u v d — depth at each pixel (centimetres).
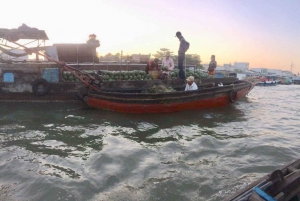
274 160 532
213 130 767
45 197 390
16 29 1230
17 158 541
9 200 382
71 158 546
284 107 1279
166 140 666
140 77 1254
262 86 3559
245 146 618
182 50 1235
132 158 539
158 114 973
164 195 397
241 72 6106
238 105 1254
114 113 985
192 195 397
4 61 1194
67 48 1559
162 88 1064
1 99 1170
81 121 862
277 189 311
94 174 468
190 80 1052
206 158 545
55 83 1165
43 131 741
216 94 1061
